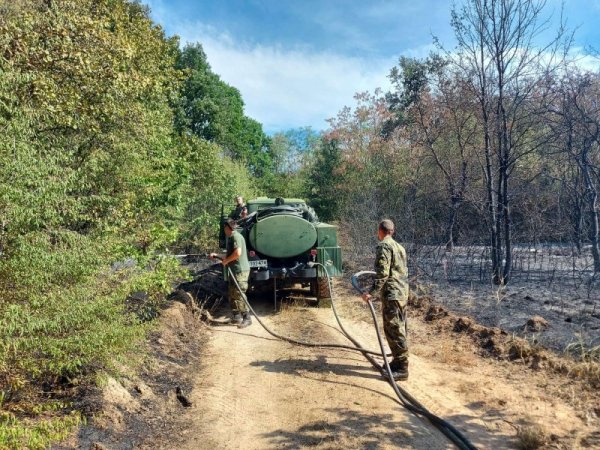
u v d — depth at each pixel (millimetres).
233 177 17531
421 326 7203
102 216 6250
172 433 4172
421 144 18016
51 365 3666
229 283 7836
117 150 7168
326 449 3863
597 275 10055
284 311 8562
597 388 4703
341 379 5371
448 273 11328
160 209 9188
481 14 9648
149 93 8930
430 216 16297
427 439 4020
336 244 8789
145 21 11664
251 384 5277
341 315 8273
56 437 3242
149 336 6176
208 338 7113
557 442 3785
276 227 8562
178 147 11461
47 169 3877
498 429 4105
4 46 5672
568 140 10914
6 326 3215
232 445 3967
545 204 13484
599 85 10281
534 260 12109
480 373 5344
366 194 18281
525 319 7105
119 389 4555
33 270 3555
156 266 7336
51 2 7469
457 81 13094
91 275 4293
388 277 5297
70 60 6664
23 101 5195
